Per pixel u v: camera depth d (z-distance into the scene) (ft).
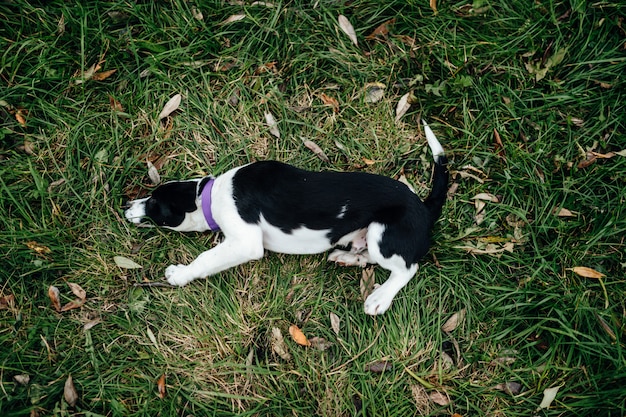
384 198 3.60
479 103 4.20
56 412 3.51
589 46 4.21
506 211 4.01
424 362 3.78
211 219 3.76
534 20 4.27
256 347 3.79
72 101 4.04
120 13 4.14
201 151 4.09
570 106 4.17
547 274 3.89
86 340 3.68
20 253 3.74
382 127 4.21
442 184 3.82
